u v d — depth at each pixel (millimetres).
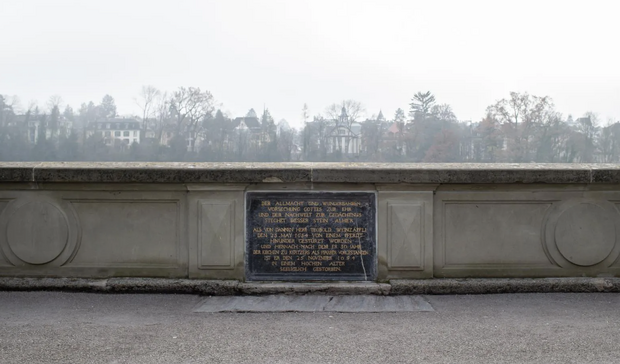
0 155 56469
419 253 5633
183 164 5836
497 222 5715
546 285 5559
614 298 5344
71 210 5727
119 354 3742
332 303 5176
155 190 5688
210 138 62375
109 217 5738
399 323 4535
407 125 62062
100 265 5734
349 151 63875
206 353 3770
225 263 5641
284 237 5660
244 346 3926
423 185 5645
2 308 4980
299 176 5590
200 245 5652
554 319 4633
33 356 3693
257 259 5660
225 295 5473
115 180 5617
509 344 3961
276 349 3857
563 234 5699
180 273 5703
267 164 5871
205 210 5641
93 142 61438
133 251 5738
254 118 64562
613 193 5688
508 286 5551
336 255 5660
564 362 3594
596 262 5695
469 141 57812
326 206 5664
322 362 3594
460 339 4082
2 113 57688
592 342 4008
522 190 5684
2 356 3691
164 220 5719
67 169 5613
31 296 5398
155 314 4820
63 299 5305
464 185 5672
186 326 4449
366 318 4699
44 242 5719
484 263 5719
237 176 5590
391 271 5645
